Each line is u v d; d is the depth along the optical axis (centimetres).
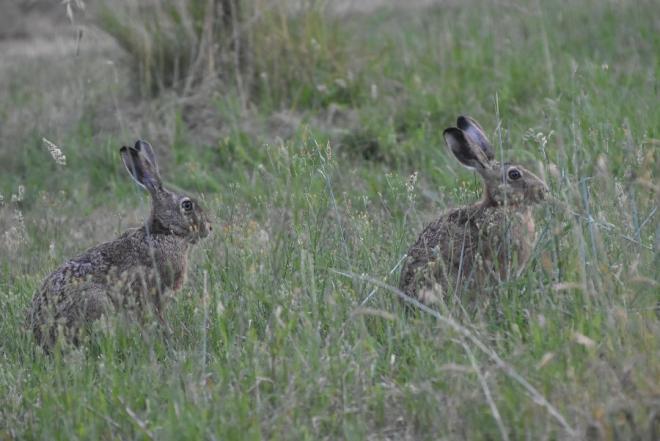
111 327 1906
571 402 1474
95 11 3572
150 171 2169
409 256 2033
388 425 1583
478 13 4181
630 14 3809
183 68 3566
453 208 2150
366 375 1664
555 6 3981
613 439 1392
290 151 2822
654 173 2083
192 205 2177
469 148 2111
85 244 2628
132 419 1612
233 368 1714
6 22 5141
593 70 3150
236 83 3481
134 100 3603
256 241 2236
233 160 3164
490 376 1552
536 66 3347
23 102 3812
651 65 3378
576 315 1741
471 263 2008
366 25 4191
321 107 3391
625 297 1695
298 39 3500
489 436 1466
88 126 3456
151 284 2114
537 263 1939
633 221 1945
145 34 3519
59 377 1725
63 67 4256
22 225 2541
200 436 1512
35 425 1653
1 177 3303
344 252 2075
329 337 1748
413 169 2930
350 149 3086
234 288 2027
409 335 1745
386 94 3412
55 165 3291
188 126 3369
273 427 1533
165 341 1977
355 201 2638
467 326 1750
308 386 1620
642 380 1461
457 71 3462
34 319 2028
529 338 1730
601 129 2472
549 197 1961
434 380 1605
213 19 3512
